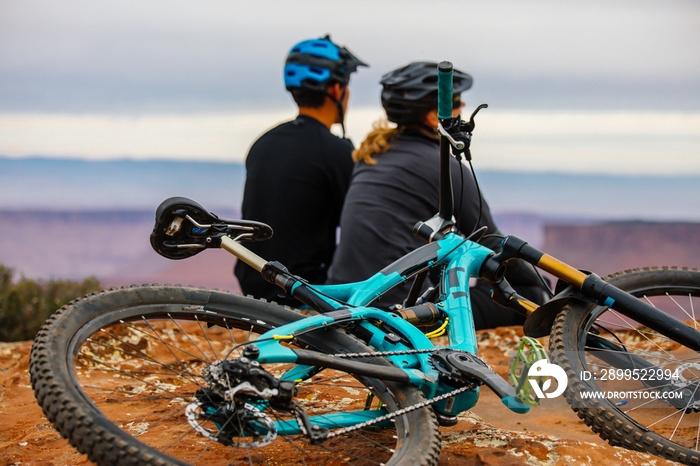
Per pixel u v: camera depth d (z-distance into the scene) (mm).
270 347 2084
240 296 2574
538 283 3234
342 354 2170
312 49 4926
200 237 2602
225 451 2473
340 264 4000
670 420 2893
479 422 2688
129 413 2936
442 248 2703
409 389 2205
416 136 4055
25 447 2582
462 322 2512
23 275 7117
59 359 1991
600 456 2252
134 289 2424
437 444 2025
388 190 3932
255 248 4594
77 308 2232
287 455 2414
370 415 2334
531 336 2680
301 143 4703
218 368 1958
